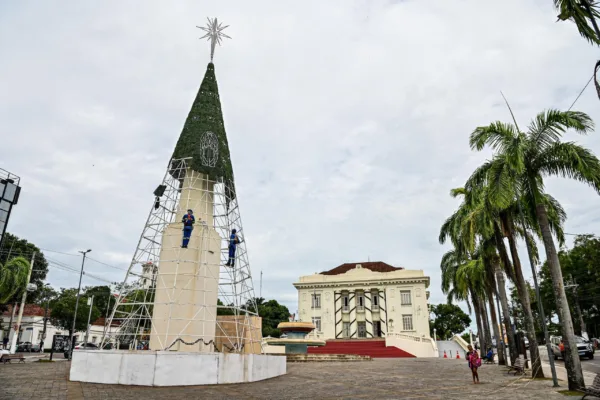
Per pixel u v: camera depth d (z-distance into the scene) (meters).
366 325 61.47
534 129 16.34
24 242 52.22
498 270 26.95
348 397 12.85
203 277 19.72
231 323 23.27
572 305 56.72
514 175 16.59
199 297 19.95
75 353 16.25
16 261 37.00
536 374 18.78
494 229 21.52
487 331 35.22
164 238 20.61
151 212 21.08
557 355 30.50
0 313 50.09
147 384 14.53
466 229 23.78
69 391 13.11
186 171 22.11
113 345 20.36
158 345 18.97
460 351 52.09
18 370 20.14
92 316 54.75
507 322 26.06
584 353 29.78
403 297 61.75
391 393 13.86
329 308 63.59
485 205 19.92
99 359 15.66
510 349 25.52
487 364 29.98
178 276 19.83
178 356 15.08
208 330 19.95
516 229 22.19
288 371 22.73
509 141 16.41
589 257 49.12
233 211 23.05
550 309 59.16
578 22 9.70
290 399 12.33
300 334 36.62
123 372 15.02
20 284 36.59
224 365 16.12
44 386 14.12
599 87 9.23
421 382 17.27
